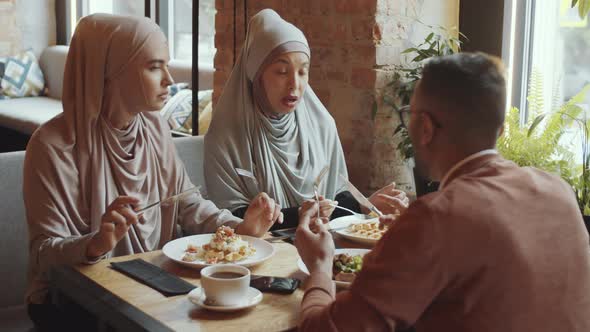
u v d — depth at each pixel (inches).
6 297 95.5
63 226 82.5
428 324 48.4
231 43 142.9
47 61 245.0
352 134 124.0
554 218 49.2
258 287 67.4
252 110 102.4
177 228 94.3
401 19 120.5
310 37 128.6
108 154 86.9
